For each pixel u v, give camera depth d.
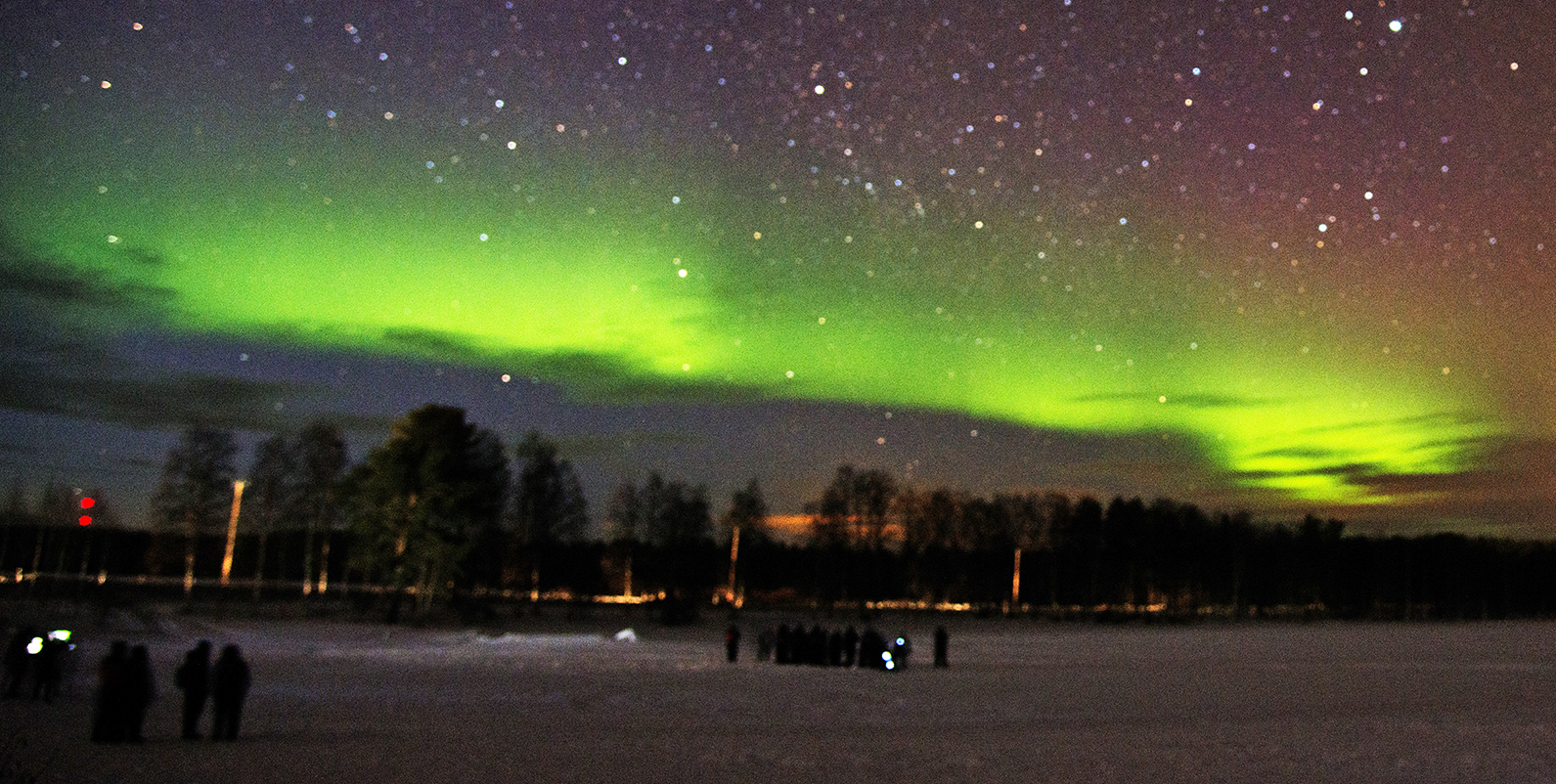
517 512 85.06
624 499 93.81
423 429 62.25
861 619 81.19
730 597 93.00
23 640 19.11
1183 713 20.47
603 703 20.64
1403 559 116.81
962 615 91.50
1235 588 110.56
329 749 13.67
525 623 63.44
